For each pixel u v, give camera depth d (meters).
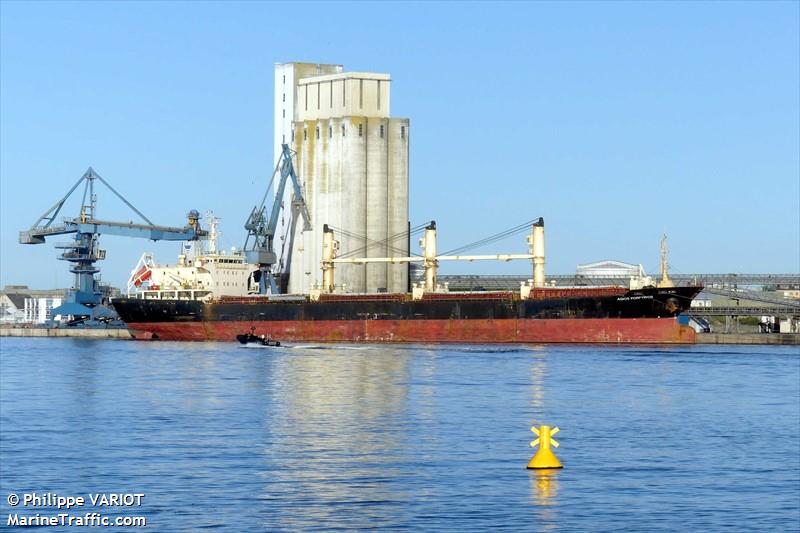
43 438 83.31
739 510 59.78
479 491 63.81
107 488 65.06
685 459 74.06
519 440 81.31
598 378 131.38
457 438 82.25
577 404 104.50
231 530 55.97
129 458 74.31
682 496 62.81
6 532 56.25
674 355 173.12
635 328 197.75
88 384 129.88
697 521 57.56
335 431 86.06
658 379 131.00
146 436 83.94
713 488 64.94
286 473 68.94
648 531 55.81
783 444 80.50
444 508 59.97
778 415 97.31
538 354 174.12
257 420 93.00
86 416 96.94
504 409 100.38
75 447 79.00
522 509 59.75
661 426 89.62
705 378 132.38
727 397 111.50
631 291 196.75
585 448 78.31
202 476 68.19
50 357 189.12
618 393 114.62
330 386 122.06
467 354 175.00
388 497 62.41
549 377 132.75
